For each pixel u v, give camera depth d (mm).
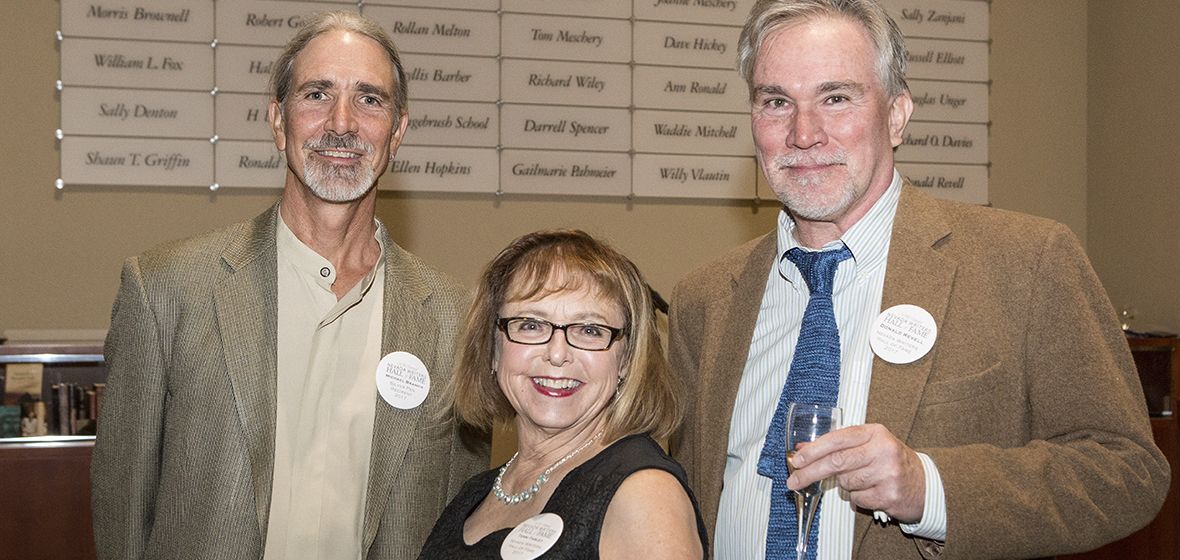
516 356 1841
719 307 2227
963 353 1832
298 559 2182
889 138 1977
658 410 1850
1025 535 1684
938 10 5723
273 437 2170
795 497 1854
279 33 4945
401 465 2244
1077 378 1790
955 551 1668
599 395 1821
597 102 5332
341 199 2189
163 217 4891
